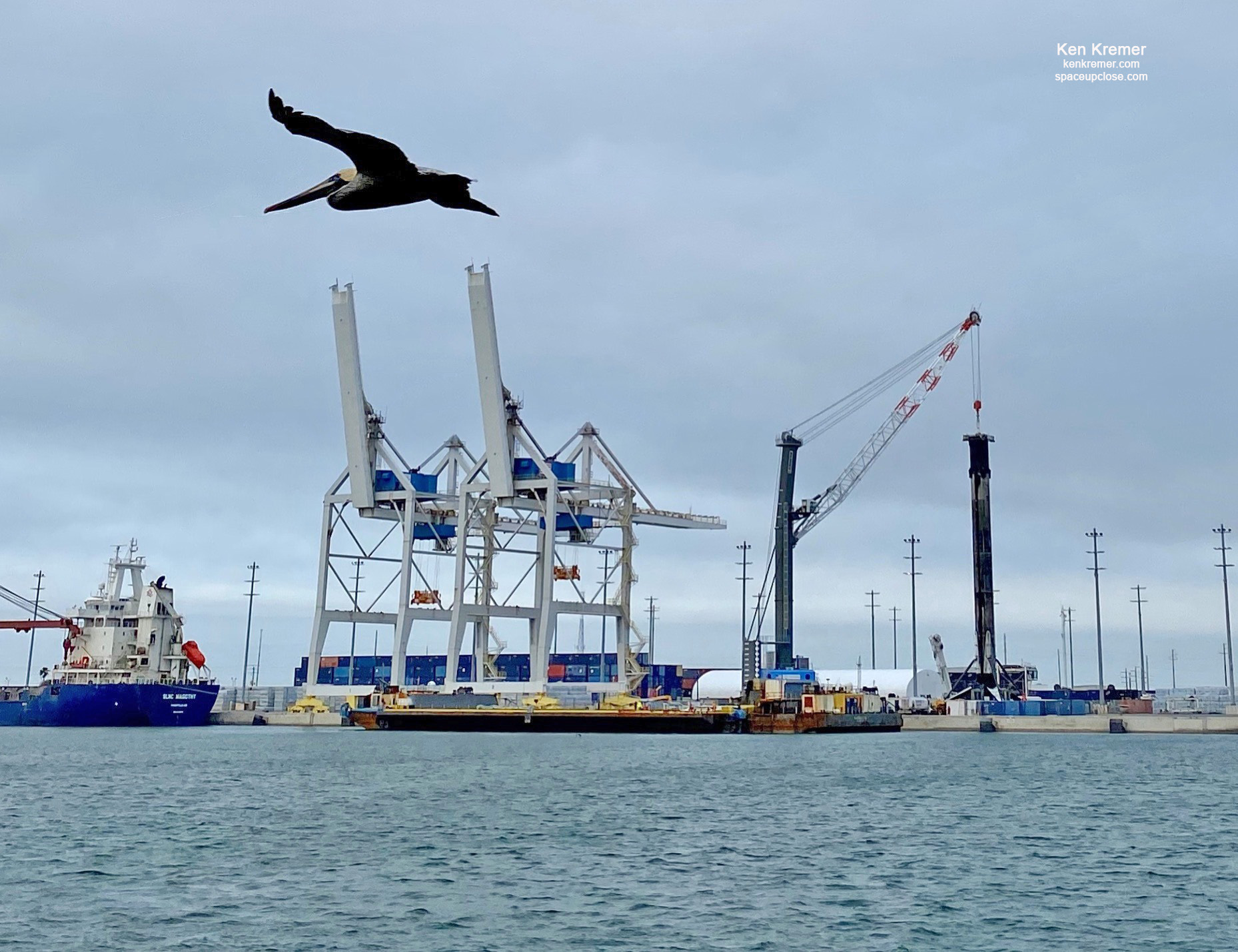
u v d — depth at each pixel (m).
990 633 177.00
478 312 167.62
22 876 44.22
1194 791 78.56
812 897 40.75
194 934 35.16
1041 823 61.12
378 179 14.41
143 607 175.62
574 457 178.12
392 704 169.25
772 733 158.50
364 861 47.81
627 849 51.00
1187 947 34.41
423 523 183.50
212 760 105.69
